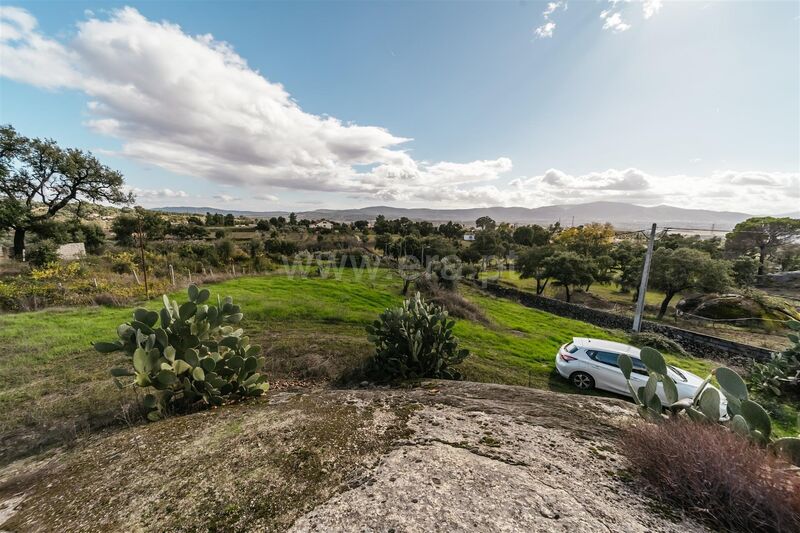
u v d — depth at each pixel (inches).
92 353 258.8
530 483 71.4
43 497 81.7
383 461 84.0
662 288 762.2
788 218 1229.1
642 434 78.8
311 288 641.6
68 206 966.4
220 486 76.6
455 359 247.9
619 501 64.7
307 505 67.4
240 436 103.0
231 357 165.3
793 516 52.8
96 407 174.4
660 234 564.1
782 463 63.9
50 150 818.2
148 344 145.3
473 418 115.1
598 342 291.9
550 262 963.3
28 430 155.4
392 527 58.5
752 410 77.5
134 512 70.0
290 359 276.1
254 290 579.2
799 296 866.1
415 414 119.3
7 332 293.6
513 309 722.2
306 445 94.7
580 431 103.2
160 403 148.5
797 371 296.4
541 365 347.3
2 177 771.4
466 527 57.6
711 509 59.5
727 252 1205.7
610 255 1375.5
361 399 139.6
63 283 461.4
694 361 450.3
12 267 633.0
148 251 844.0
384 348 244.8
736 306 668.7
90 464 94.7
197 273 730.2
